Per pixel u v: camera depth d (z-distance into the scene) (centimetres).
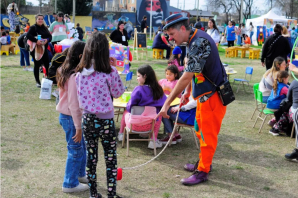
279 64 580
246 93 884
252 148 498
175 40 345
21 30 2436
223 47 2292
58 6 3959
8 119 595
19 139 502
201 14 5125
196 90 355
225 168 425
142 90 451
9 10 2120
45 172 399
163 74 1105
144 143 511
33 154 450
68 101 308
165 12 5200
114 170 319
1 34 1514
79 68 299
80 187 357
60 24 1016
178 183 383
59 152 460
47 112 649
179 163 439
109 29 4219
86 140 310
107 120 303
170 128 500
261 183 387
